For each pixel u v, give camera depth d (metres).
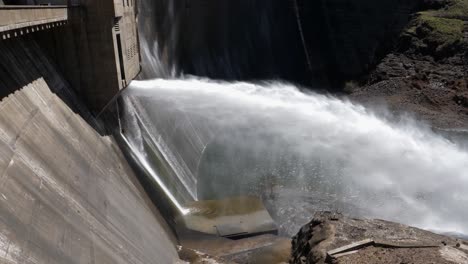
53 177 24.70
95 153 32.56
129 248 27.80
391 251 31.62
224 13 87.38
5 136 22.22
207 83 72.56
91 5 33.97
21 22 24.72
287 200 47.97
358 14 100.06
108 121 38.94
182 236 39.34
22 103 25.83
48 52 34.25
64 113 30.95
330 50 102.44
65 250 21.50
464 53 91.94
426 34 96.31
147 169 42.47
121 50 37.34
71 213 24.17
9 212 19.19
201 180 52.66
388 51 100.94
